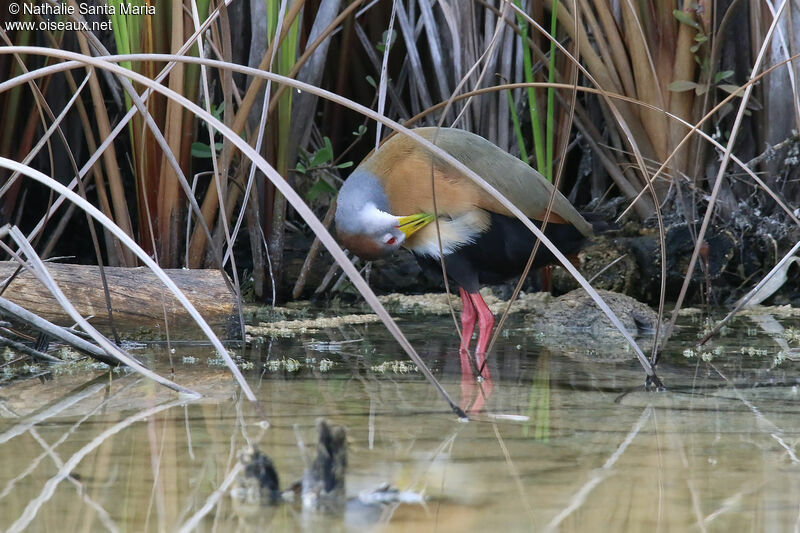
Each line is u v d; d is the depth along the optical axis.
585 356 8.38
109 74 12.48
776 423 5.64
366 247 9.02
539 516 3.88
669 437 5.28
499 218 8.90
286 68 11.18
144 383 6.90
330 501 4.09
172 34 9.91
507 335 9.85
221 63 5.93
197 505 4.00
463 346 8.53
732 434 5.36
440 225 8.86
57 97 12.79
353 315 11.05
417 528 3.72
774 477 4.46
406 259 13.03
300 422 5.56
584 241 9.37
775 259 12.38
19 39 11.11
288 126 11.62
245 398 6.32
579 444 5.09
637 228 12.76
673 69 12.28
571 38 12.62
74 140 13.12
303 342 9.04
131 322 8.81
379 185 8.98
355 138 14.73
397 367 7.68
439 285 13.05
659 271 12.30
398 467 4.62
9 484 4.28
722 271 12.28
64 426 5.43
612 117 12.80
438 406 6.12
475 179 5.90
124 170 13.42
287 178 11.81
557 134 13.22
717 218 12.71
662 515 3.90
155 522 3.78
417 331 9.92
